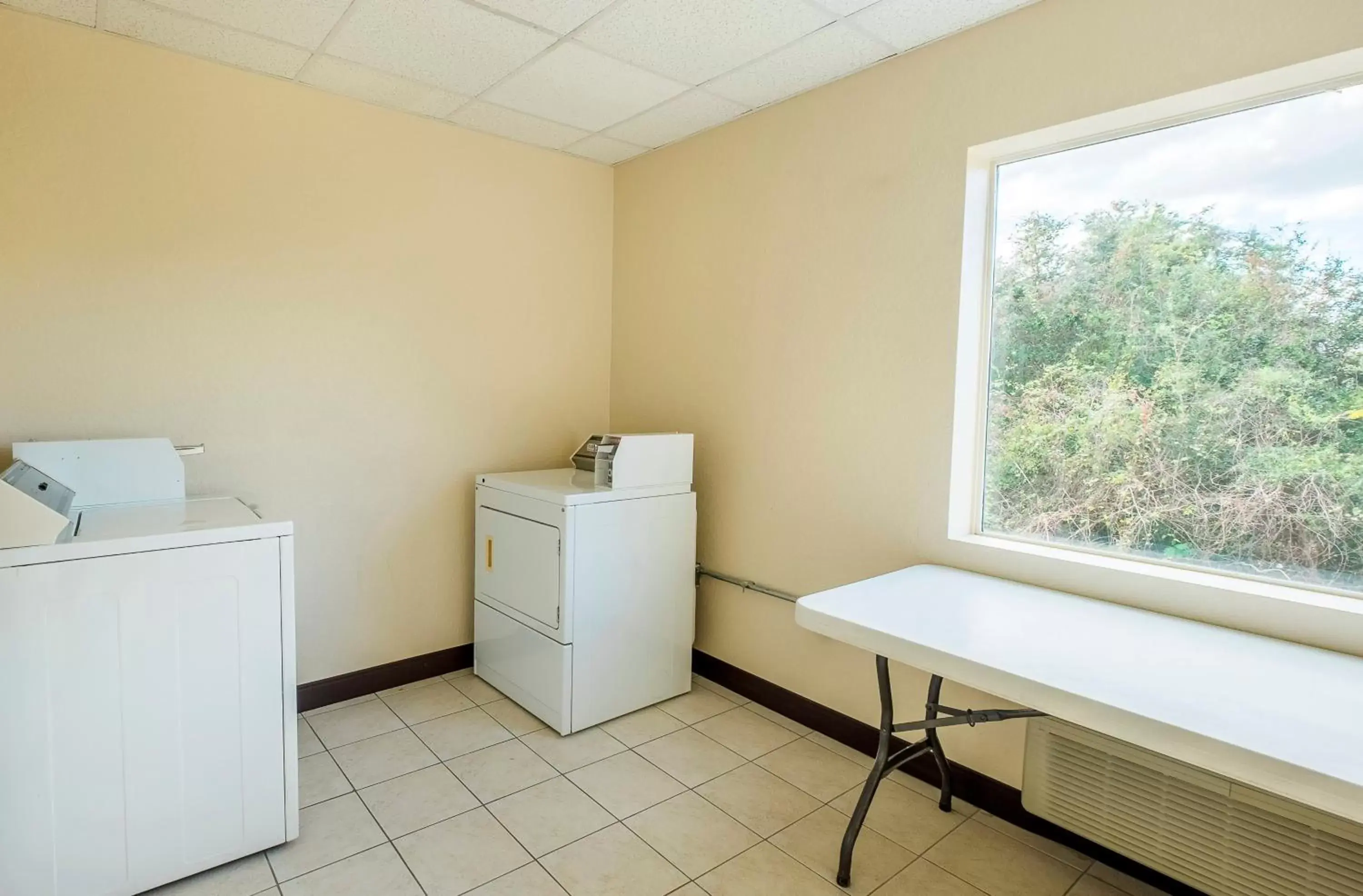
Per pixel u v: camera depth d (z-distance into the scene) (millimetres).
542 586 2625
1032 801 1979
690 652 2990
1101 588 1887
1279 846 1551
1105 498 2035
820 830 2059
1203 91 1707
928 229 2248
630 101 2707
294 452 2666
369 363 2822
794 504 2715
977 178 2199
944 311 2215
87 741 1629
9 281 2115
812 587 2658
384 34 2205
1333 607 1537
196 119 2389
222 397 2500
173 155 2355
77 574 1595
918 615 1728
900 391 2348
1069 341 2102
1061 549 2109
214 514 2025
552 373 3393
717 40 2223
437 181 2951
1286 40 1574
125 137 2268
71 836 1624
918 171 2270
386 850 1923
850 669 2543
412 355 2934
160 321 2365
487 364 3162
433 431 3020
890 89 2340
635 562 2740
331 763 2363
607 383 3619
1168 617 1734
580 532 2547
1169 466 1914
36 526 1552
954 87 2170
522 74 2473
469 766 2365
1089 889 1821
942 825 2088
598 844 1971
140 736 1692
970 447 2266
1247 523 1784
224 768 1811
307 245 2645
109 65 2227
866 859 1928
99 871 1661
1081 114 1896
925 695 2311
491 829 2025
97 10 2072
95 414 2270
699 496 3137
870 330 2430
